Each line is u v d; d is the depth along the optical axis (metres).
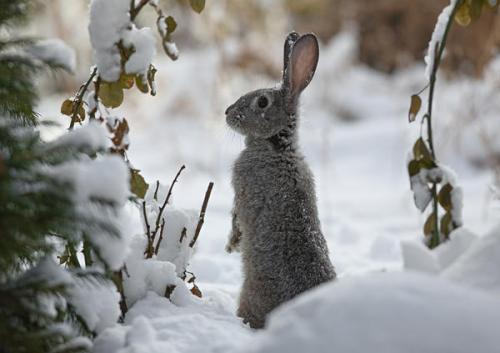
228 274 10.60
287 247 8.10
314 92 30.62
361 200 18.84
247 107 9.14
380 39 36.31
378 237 12.49
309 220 8.33
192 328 6.37
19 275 5.61
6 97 5.73
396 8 35.44
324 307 4.43
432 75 7.77
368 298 4.39
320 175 22.75
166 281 7.42
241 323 7.18
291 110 9.19
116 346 5.90
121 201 5.36
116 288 6.69
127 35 6.80
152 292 7.35
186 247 8.19
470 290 4.60
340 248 13.02
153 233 7.71
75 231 5.40
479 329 4.12
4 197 4.83
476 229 13.25
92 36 6.84
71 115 7.41
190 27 29.00
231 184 9.08
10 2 5.70
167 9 25.12
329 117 29.16
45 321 5.52
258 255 8.21
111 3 6.80
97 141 5.46
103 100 7.07
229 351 5.57
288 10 32.91
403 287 4.48
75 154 5.40
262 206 8.45
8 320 5.32
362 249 12.95
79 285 5.96
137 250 7.54
